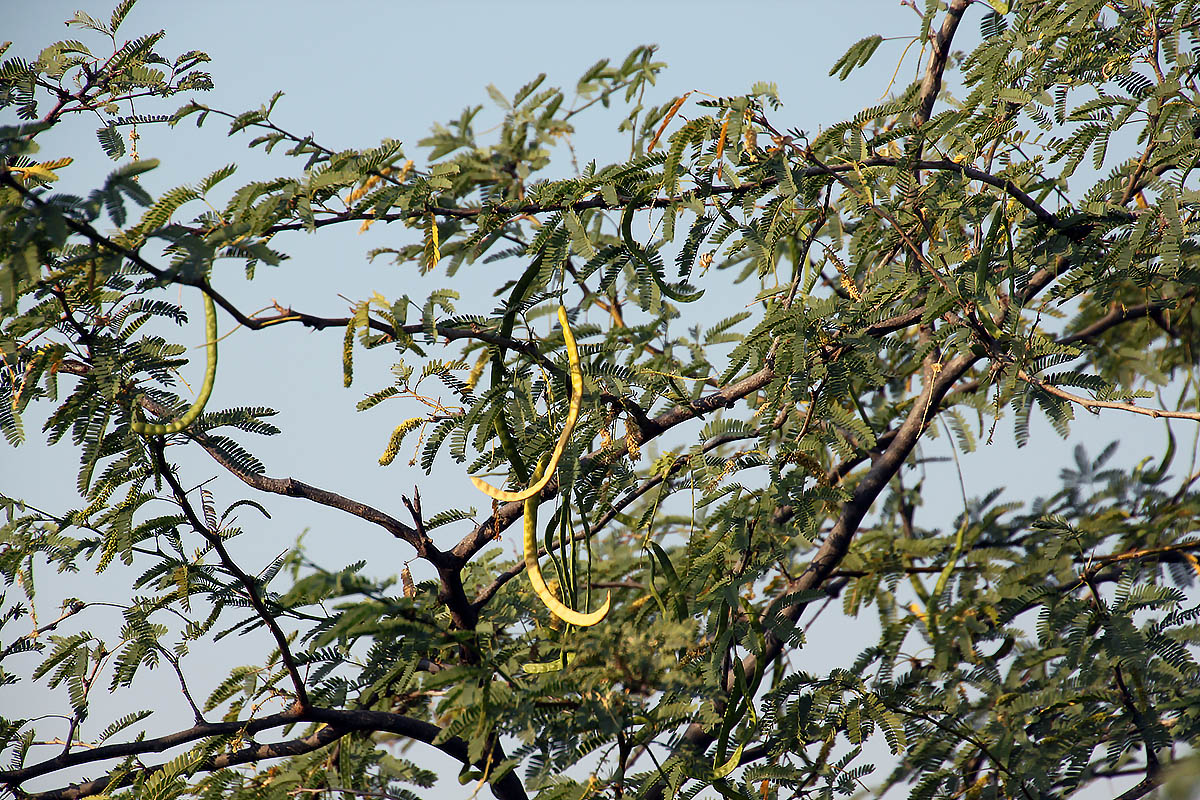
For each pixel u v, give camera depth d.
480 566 18.83
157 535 13.75
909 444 17.77
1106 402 13.26
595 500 14.73
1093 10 15.09
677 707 13.12
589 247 12.80
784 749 14.55
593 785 12.37
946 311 14.29
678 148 12.88
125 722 14.81
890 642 15.80
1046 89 14.87
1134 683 14.26
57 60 13.36
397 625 12.22
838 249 14.71
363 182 12.68
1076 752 14.16
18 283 9.95
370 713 14.18
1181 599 14.47
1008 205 14.77
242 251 10.91
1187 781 7.34
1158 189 15.23
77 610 14.96
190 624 14.41
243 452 14.03
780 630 14.56
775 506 14.51
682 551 17.91
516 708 12.09
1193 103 14.73
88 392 12.35
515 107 17.80
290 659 13.84
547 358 13.85
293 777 13.66
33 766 13.88
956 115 13.96
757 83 13.05
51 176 9.84
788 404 15.17
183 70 13.70
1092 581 15.65
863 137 13.86
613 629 14.05
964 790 14.69
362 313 12.02
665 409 15.63
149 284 11.53
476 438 13.60
